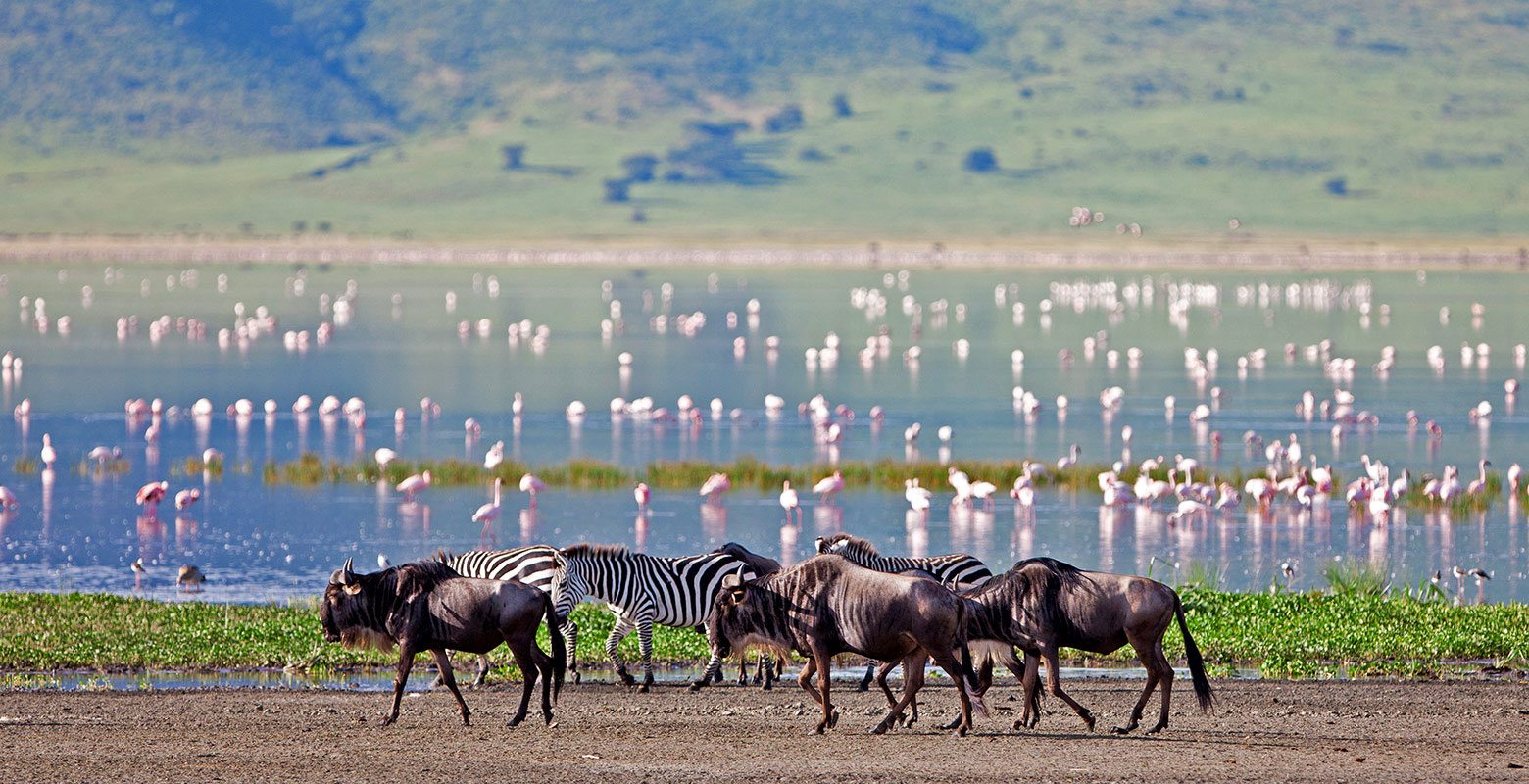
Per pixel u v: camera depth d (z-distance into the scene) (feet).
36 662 330.34
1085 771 247.50
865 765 251.39
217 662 333.83
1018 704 302.66
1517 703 301.84
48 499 629.10
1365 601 393.09
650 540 545.44
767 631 276.82
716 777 244.22
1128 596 271.69
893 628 269.64
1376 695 308.81
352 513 600.39
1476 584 472.85
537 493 651.66
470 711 292.81
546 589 325.21
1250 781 241.96
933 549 532.32
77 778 240.94
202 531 558.15
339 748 262.26
